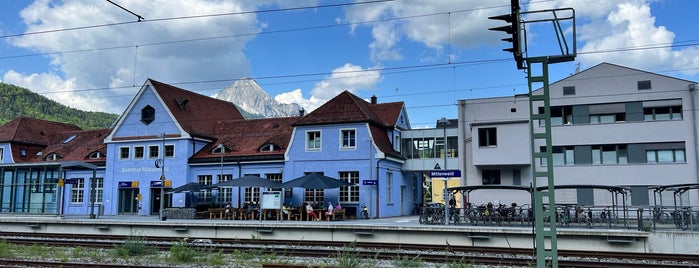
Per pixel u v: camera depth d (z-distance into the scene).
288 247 19.33
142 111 45.97
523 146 37.38
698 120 35.12
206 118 48.53
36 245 21.09
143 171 44.97
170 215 37.16
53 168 37.50
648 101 36.41
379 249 20.31
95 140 52.31
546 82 8.80
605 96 37.31
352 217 37.88
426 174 52.22
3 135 53.69
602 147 37.06
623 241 19.34
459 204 40.16
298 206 38.28
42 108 116.69
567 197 36.97
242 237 25.11
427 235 22.17
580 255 18.23
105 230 28.23
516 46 8.73
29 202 37.62
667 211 26.20
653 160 35.94
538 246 8.85
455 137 43.19
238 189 41.59
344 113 40.09
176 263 16.00
